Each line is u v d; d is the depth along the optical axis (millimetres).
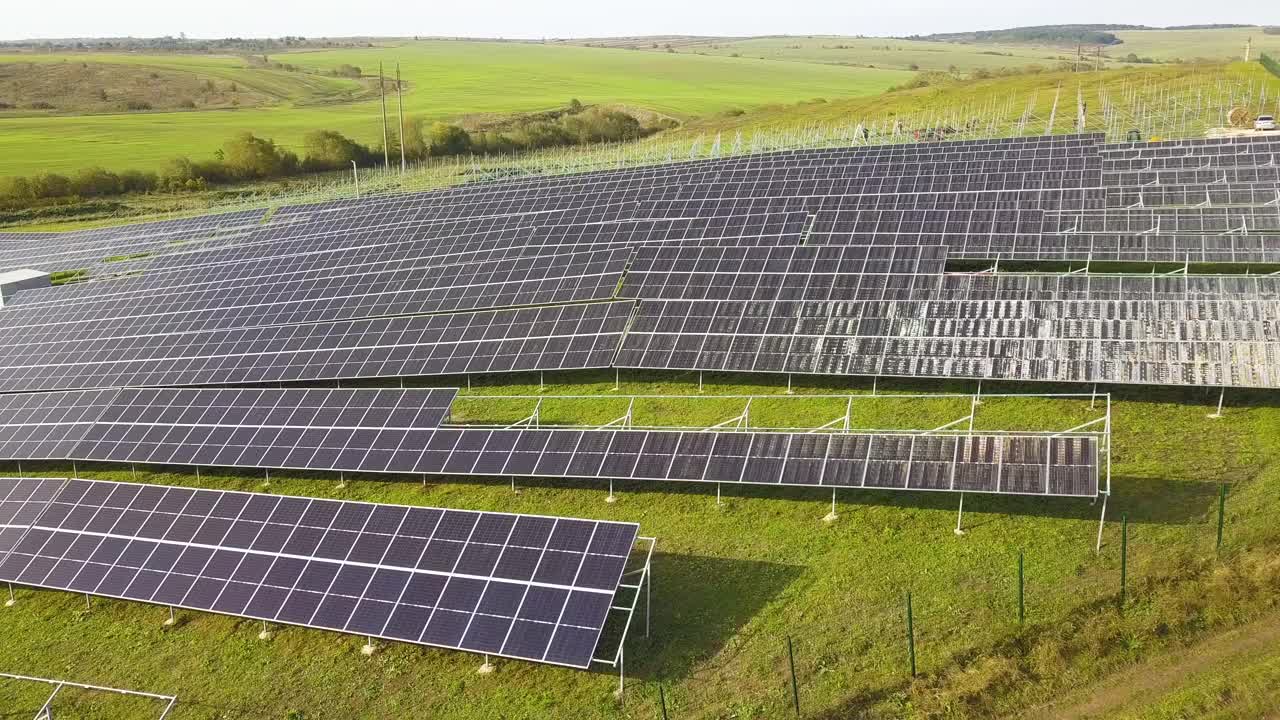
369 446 37625
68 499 35281
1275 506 28812
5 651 30703
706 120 179875
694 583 29672
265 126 190875
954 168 71938
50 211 123875
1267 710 22250
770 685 25438
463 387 45562
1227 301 36938
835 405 38594
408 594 28094
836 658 25953
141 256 84500
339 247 71750
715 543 31438
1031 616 26172
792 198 65000
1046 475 28766
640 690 25797
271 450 38875
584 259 51375
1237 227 48781
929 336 39031
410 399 39125
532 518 29234
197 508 33188
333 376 46344
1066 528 29484
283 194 133875
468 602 27359
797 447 32094
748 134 147125
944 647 25688
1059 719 23406
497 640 26141
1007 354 37219
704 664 26438
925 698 24391
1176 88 138000
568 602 26531
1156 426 34375
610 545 27703
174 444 40688
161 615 31203
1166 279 39281
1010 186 65062
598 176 85875
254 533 31484
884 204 60875
